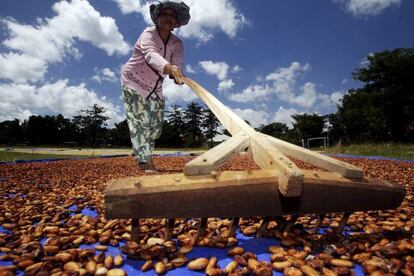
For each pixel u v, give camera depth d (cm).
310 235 76
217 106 118
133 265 64
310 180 65
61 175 218
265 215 64
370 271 60
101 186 162
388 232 79
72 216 106
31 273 60
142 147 169
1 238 80
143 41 154
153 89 167
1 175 217
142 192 59
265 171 65
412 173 243
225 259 66
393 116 1421
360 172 70
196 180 62
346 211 69
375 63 1491
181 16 156
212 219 93
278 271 61
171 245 70
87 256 67
